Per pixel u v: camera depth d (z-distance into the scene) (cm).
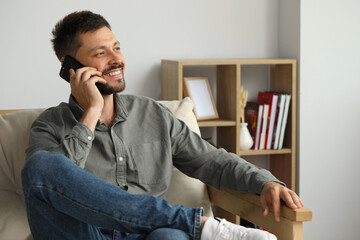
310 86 270
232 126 263
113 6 264
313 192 277
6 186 168
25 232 154
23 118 176
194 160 169
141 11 268
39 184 125
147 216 128
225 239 126
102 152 162
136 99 175
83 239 131
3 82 254
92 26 165
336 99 274
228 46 281
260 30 285
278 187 140
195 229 129
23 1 252
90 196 126
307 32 266
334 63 271
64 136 157
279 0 285
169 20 272
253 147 268
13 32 252
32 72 257
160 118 172
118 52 168
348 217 284
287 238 134
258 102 282
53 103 262
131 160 164
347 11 270
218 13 278
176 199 176
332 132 276
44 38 256
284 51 282
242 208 156
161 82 274
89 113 152
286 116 267
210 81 282
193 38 276
